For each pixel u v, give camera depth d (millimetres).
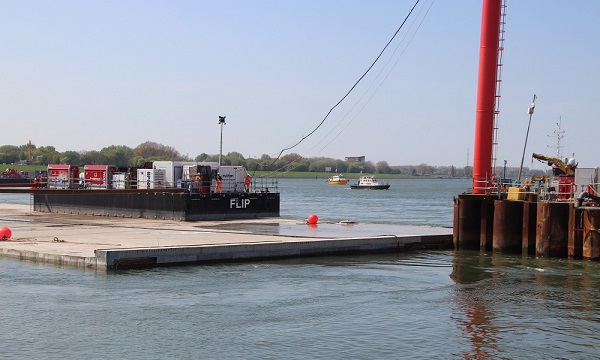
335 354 20812
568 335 23000
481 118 44000
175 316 24484
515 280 32281
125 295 27422
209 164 62500
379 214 86188
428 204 121188
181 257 34156
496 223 41750
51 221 54719
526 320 24797
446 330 23406
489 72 43594
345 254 39719
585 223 38000
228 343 21609
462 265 36719
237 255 35844
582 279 32562
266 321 24078
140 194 59031
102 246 35875
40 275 30859
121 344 21359
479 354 21016
